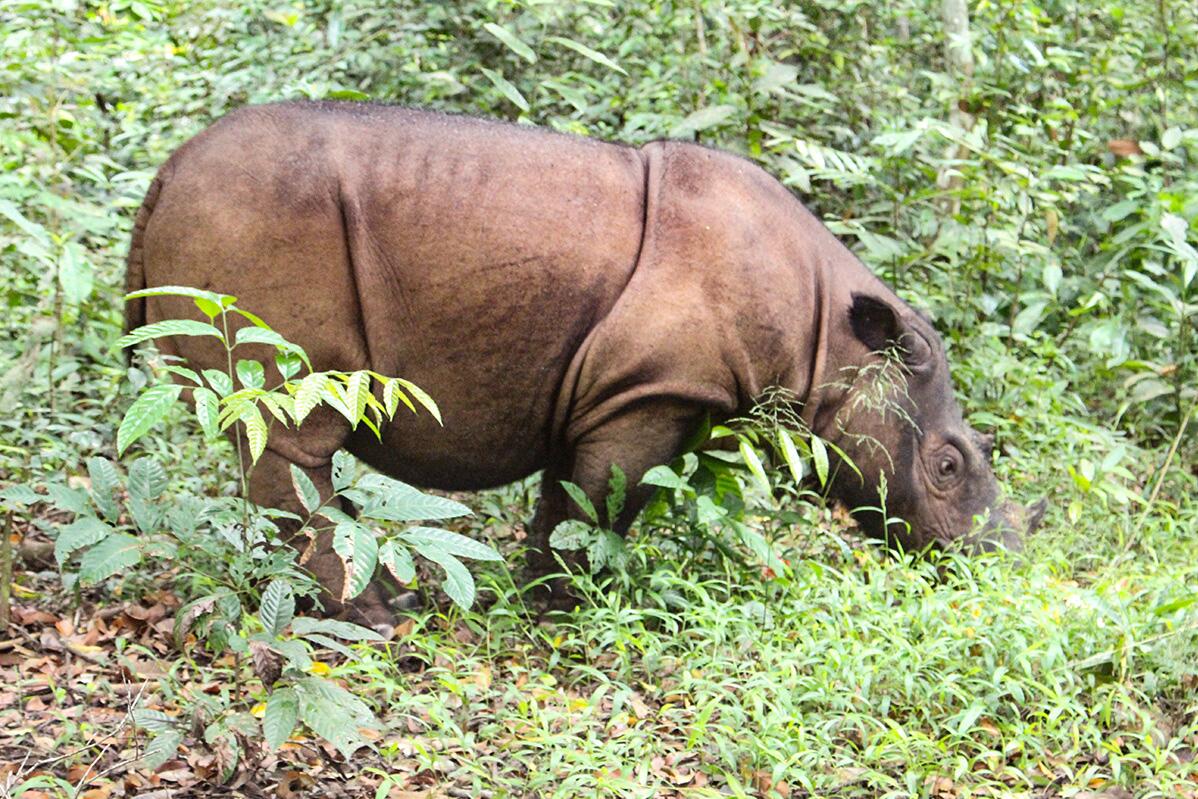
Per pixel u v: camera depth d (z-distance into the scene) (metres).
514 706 5.05
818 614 5.60
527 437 5.97
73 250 6.45
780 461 6.38
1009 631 5.41
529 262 5.62
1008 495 7.02
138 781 4.32
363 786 4.48
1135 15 10.68
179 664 5.10
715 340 5.79
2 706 4.87
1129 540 7.17
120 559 4.20
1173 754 4.98
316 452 5.64
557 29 8.98
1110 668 5.44
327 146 5.55
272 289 5.44
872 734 5.00
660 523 6.43
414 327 5.62
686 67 8.92
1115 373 8.88
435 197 5.58
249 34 9.49
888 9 10.24
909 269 8.94
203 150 5.53
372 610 5.78
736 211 5.91
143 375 6.80
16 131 7.73
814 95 8.79
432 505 4.36
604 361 5.75
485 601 6.25
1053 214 8.45
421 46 8.60
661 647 5.43
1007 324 9.26
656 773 4.70
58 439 6.90
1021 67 9.14
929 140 9.36
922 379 6.52
